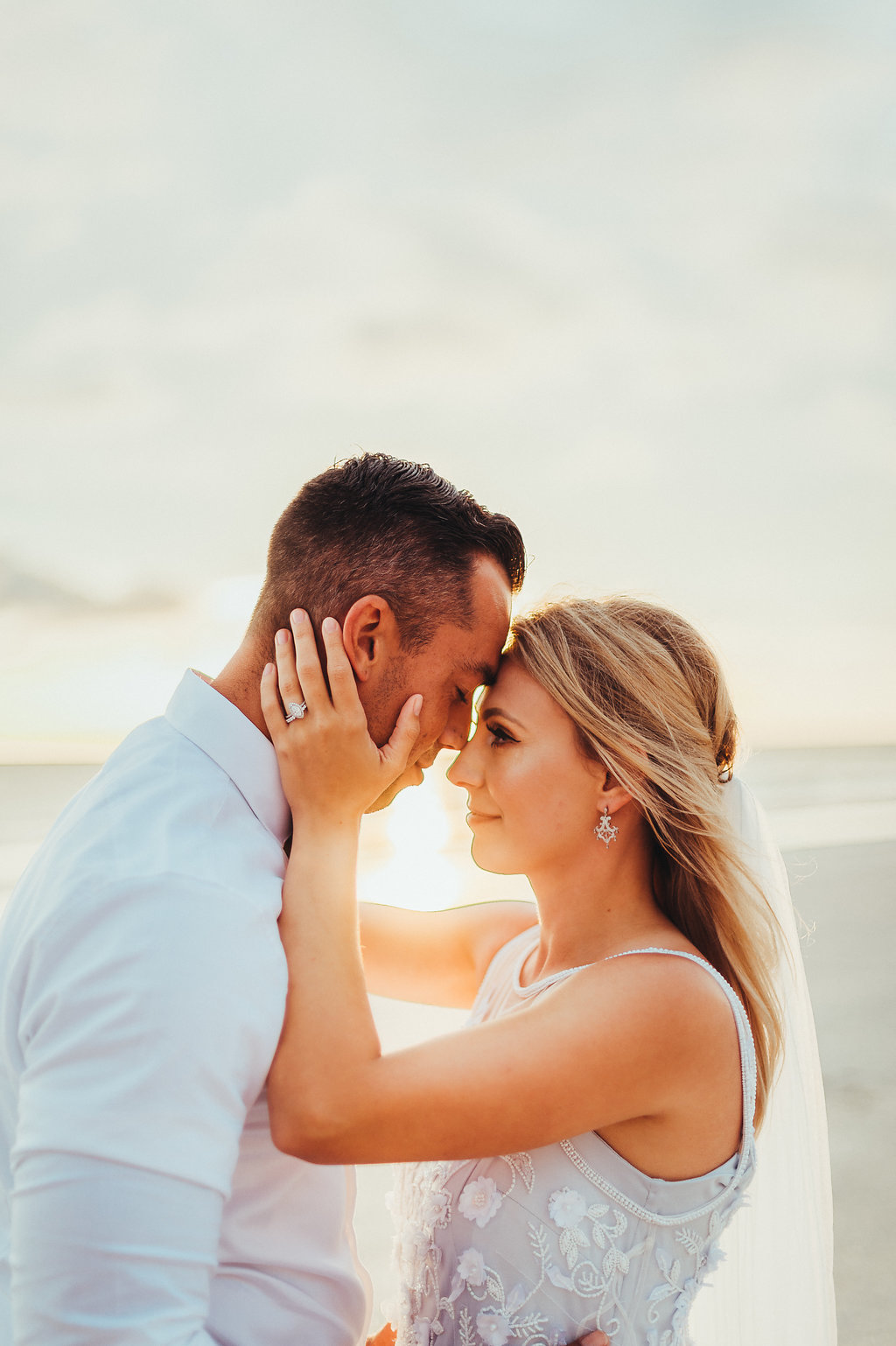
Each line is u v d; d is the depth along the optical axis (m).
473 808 1.83
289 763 1.50
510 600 1.73
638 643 1.77
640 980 1.54
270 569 1.60
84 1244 1.10
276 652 1.52
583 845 1.76
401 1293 1.73
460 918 2.20
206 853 1.35
